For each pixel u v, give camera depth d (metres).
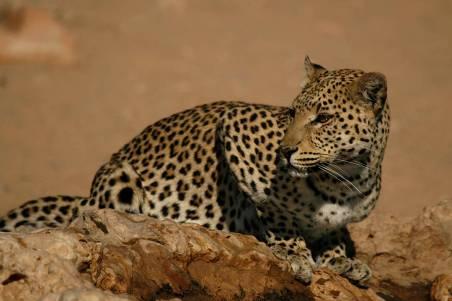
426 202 22.22
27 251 8.33
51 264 8.32
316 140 10.68
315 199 11.03
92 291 7.86
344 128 10.63
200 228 10.32
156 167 12.09
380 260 12.70
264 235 11.51
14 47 29.97
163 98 28.02
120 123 26.36
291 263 10.57
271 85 29.16
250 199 11.43
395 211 21.44
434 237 12.66
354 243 12.75
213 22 34.16
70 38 30.58
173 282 9.41
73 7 34.16
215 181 11.87
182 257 9.64
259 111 11.68
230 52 31.67
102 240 9.37
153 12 34.69
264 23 34.31
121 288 8.78
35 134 25.34
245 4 36.16
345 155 10.72
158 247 9.50
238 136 11.45
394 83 29.81
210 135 12.07
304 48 32.09
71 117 26.61
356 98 10.60
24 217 11.95
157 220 9.81
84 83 28.83
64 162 23.67
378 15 35.53
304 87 11.24
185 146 12.13
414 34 33.91
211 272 9.88
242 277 10.09
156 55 31.03
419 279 12.48
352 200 11.04
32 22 30.39
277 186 11.16
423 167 24.38
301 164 10.62
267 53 31.59
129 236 9.47
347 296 10.66
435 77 30.45
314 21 34.62
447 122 27.28
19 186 21.89
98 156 24.19
